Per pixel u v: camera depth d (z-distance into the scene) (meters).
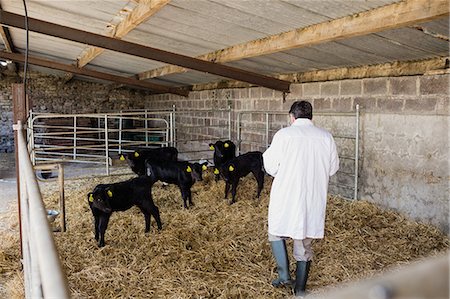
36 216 0.95
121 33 4.13
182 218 4.21
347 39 3.53
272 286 2.71
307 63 4.78
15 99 2.81
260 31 3.74
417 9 2.43
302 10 2.97
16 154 2.90
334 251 3.24
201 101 8.27
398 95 4.03
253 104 6.50
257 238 3.59
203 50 4.99
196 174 4.49
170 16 3.71
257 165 4.84
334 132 4.89
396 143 4.08
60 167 3.71
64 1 3.89
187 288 2.71
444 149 3.60
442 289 0.23
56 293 0.58
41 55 7.55
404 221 3.91
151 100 10.99
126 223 4.04
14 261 3.18
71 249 3.37
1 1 4.17
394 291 0.23
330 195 4.85
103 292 2.67
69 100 10.38
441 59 3.57
